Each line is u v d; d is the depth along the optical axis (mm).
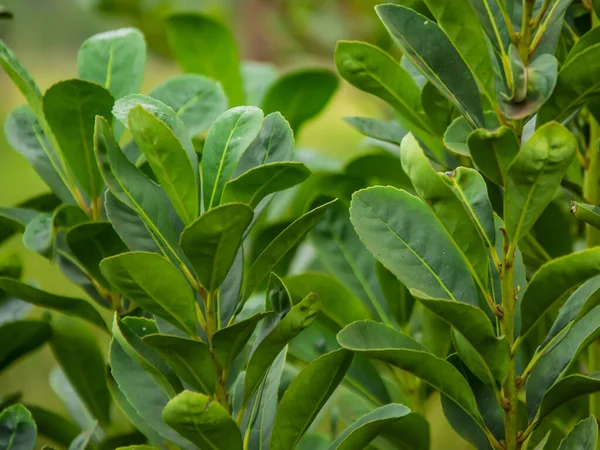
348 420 1230
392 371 1203
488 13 1040
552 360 1059
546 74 1009
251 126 998
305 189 1324
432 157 1149
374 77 1100
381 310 1196
